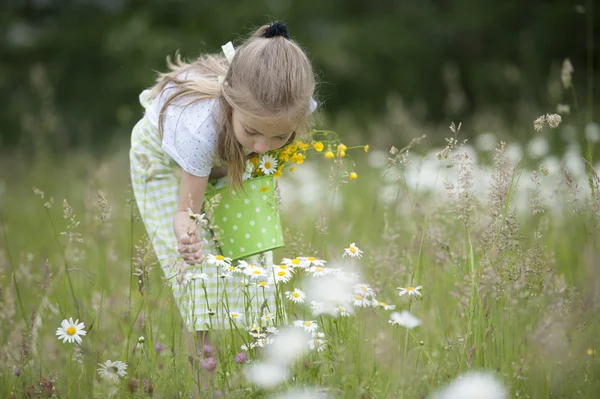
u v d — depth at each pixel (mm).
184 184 3268
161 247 3461
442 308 3600
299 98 3076
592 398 2883
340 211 6215
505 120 12859
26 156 12391
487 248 3117
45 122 9617
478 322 3098
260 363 2783
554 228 4586
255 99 3023
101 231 4422
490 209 3172
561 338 3088
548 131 8898
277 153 3361
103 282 4215
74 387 3223
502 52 16656
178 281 2959
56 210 7633
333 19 16422
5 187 9086
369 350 3242
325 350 2990
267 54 3082
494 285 3080
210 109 3213
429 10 17062
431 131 10570
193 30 15641
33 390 2969
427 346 3383
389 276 3549
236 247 3320
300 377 2783
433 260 3656
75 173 9523
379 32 16312
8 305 3619
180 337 3104
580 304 3160
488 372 2896
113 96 15398
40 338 3389
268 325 3109
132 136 3596
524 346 3287
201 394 2875
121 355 3270
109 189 6445
